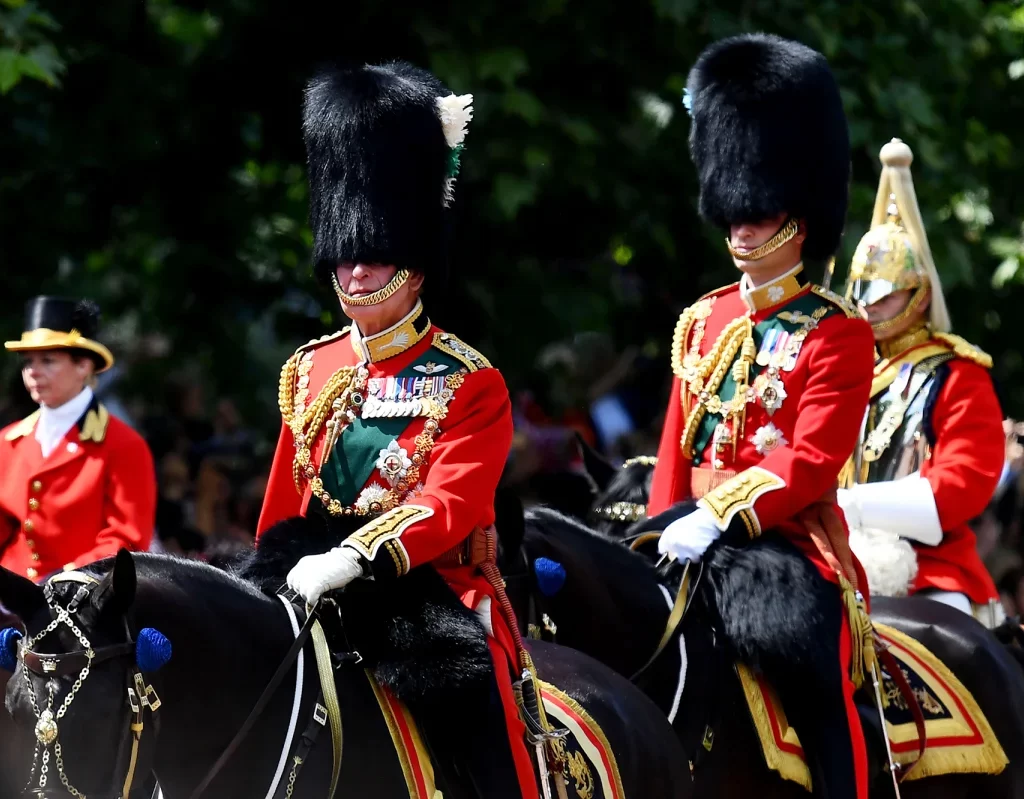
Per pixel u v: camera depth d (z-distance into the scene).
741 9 35.28
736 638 19.16
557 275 36.50
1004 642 23.27
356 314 16.22
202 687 14.48
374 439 15.95
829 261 21.67
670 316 41.28
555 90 34.94
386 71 16.89
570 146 34.06
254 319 40.50
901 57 36.72
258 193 40.44
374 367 16.25
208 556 18.00
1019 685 22.36
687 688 19.09
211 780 14.63
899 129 36.22
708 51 21.45
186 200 38.56
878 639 20.69
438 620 15.43
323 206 16.62
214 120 36.84
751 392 20.06
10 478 25.61
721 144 21.00
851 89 36.12
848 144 21.33
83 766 13.35
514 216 33.12
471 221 34.78
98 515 25.33
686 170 36.22
